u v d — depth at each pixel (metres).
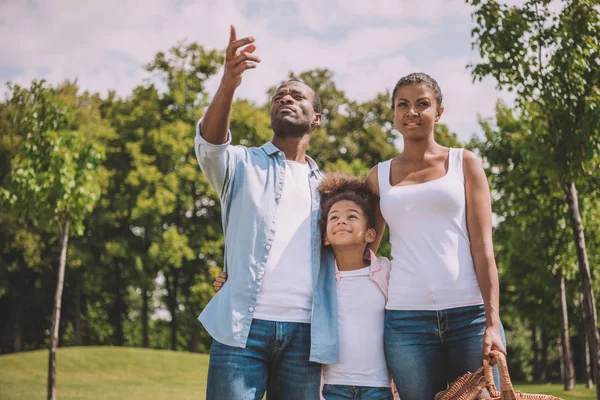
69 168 12.42
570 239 17.73
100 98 35.69
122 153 32.56
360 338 4.15
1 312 34.75
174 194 30.72
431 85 4.11
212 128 3.88
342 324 4.18
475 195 3.96
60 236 13.20
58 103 12.55
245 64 3.72
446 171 4.02
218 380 3.92
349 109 37.38
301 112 4.32
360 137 36.47
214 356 3.97
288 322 3.98
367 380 4.13
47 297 34.44
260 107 36.75
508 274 25.14
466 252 3.91
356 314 4.20
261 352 3.95
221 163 4.02
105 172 29.62
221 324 3.95
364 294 4.22
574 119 9.38
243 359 3.90
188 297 34.19
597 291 20.81
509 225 19.92
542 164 9.80
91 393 15.47
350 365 4.14
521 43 9.05
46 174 12.27
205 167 4.01
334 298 4.20
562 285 19.94
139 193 30.58
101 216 30.22
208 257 33.94
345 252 4.30
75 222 13.30
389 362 4.02
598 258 18.95
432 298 3.84
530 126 10.17
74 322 36.38
